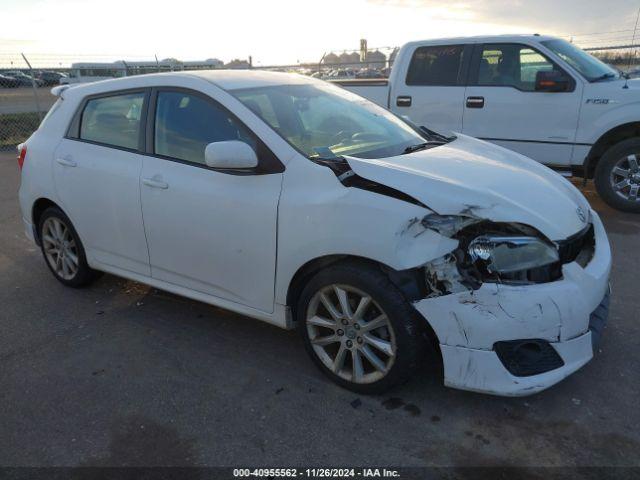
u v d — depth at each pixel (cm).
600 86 623
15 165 1043
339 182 282
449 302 256
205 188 324
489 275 256
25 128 1424
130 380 320
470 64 698
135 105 372
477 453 253
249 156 296
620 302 399
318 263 296
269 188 301
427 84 731
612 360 323
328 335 308
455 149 353
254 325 384
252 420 281
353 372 295
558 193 303
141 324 390
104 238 396
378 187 276
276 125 321
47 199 429
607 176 643
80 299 434
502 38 677
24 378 325
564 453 251
